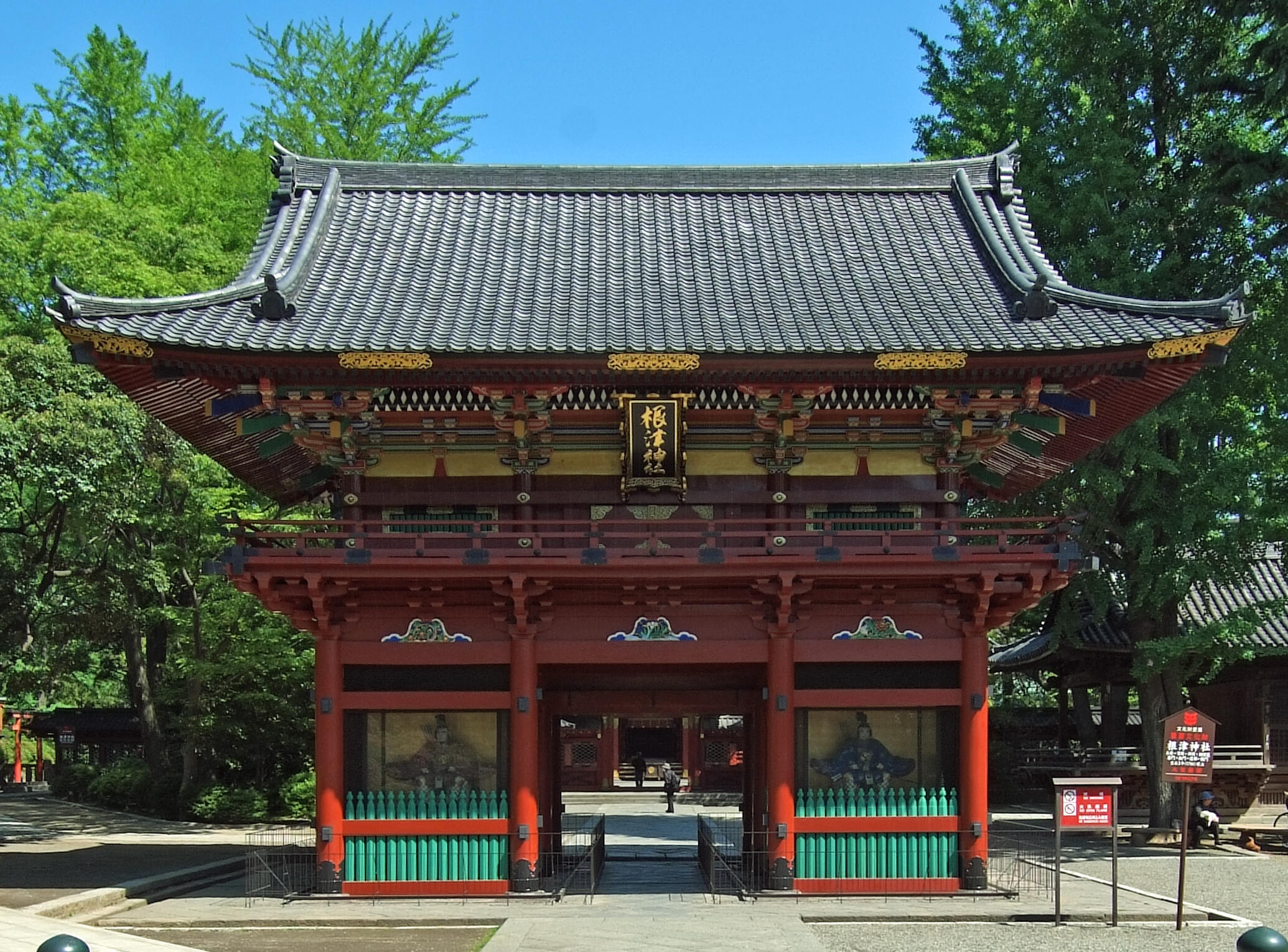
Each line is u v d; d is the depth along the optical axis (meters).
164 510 42.56
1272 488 36.38
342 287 26.38
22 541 42.88
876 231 29.81
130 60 54.91
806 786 24.28
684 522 23.73
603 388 24.42
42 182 53.41
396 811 24.08
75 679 70.25
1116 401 26.72
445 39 54.72
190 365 23.16
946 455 25.44
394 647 24.39
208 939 20.59
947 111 47.19
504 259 28.02
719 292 26.31
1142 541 35.66
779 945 19.11
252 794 44.94
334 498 28.91
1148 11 38.00
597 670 26.52
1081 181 37.44
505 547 25.17
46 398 32.59
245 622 44.50
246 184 50.59
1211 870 31.67
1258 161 35.50
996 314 25.30
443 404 24.67
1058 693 60.03
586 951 18.59
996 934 20.81
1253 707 43.88
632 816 51.31
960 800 24.23
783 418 24.55
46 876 27.81
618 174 31.47
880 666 24.66
